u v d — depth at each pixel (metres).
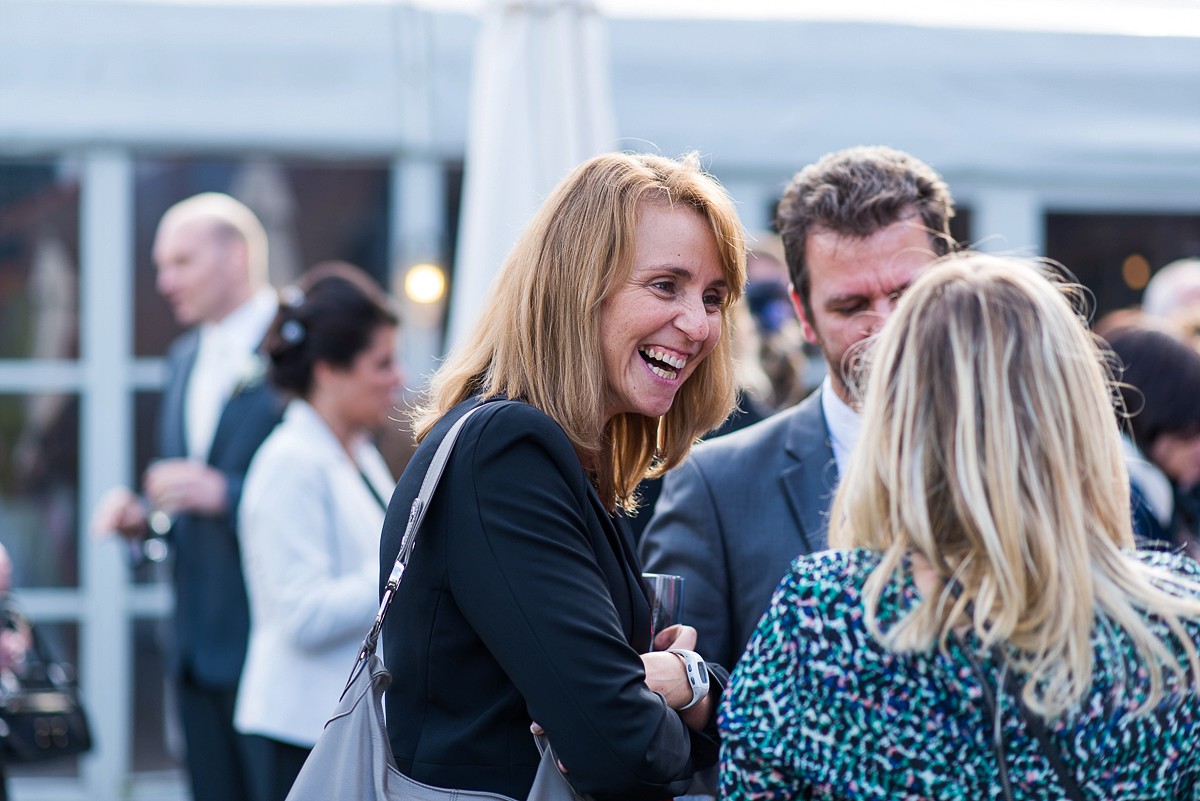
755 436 5.21
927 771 3.19
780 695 3.38
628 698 3.60
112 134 9.49
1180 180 10.35
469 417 3.83
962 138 9.59
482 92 8.18
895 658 3.25
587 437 3.99
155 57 9.51
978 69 9.62
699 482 5.09
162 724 12.07
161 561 9.69
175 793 12.02
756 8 9.25
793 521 4.97
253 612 8.95
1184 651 3.30
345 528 7.30
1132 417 6.56
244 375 9.27
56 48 9.45
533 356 4.02
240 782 9.10
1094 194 11.84
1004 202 11.73
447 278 12.23
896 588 3.31
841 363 4.96
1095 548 3.33
